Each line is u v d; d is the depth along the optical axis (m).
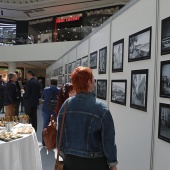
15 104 5.43
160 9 2.09
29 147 2.62
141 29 2.46
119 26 3.09
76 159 1.49
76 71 1.59
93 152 1.46
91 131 1.46
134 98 2.56
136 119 2.53
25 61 15.35
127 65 2.79
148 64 2.29
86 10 15.90
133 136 2.58
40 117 8.70
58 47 13.72
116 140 3.11
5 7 16.27
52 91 4.69
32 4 15.44
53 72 12.20
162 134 1.98
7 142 2.29
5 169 2.24
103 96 3.66
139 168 2.41
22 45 15.26
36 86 5.23
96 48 4.14
